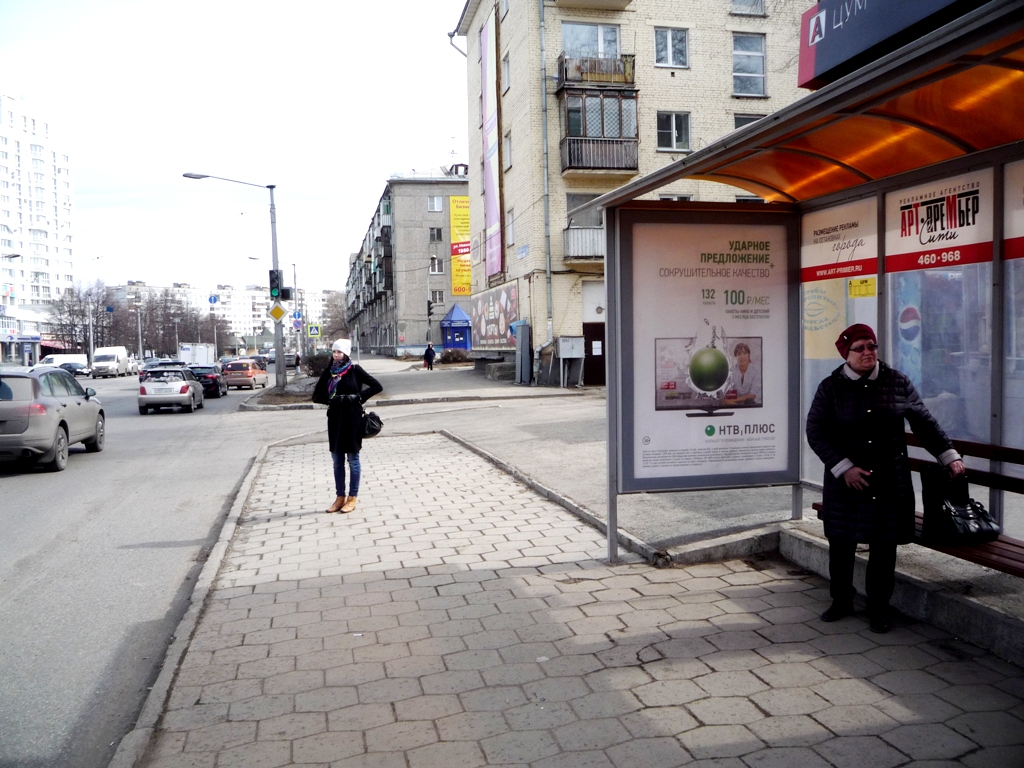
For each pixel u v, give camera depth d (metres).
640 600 5.02
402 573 5.89
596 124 25.59
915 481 5.69
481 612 4.95
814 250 5.99
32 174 140.50
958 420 5.18
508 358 29.62
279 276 29.34
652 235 5.79
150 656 4.62
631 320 5.78
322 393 8.21
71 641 4.88
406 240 62.97
